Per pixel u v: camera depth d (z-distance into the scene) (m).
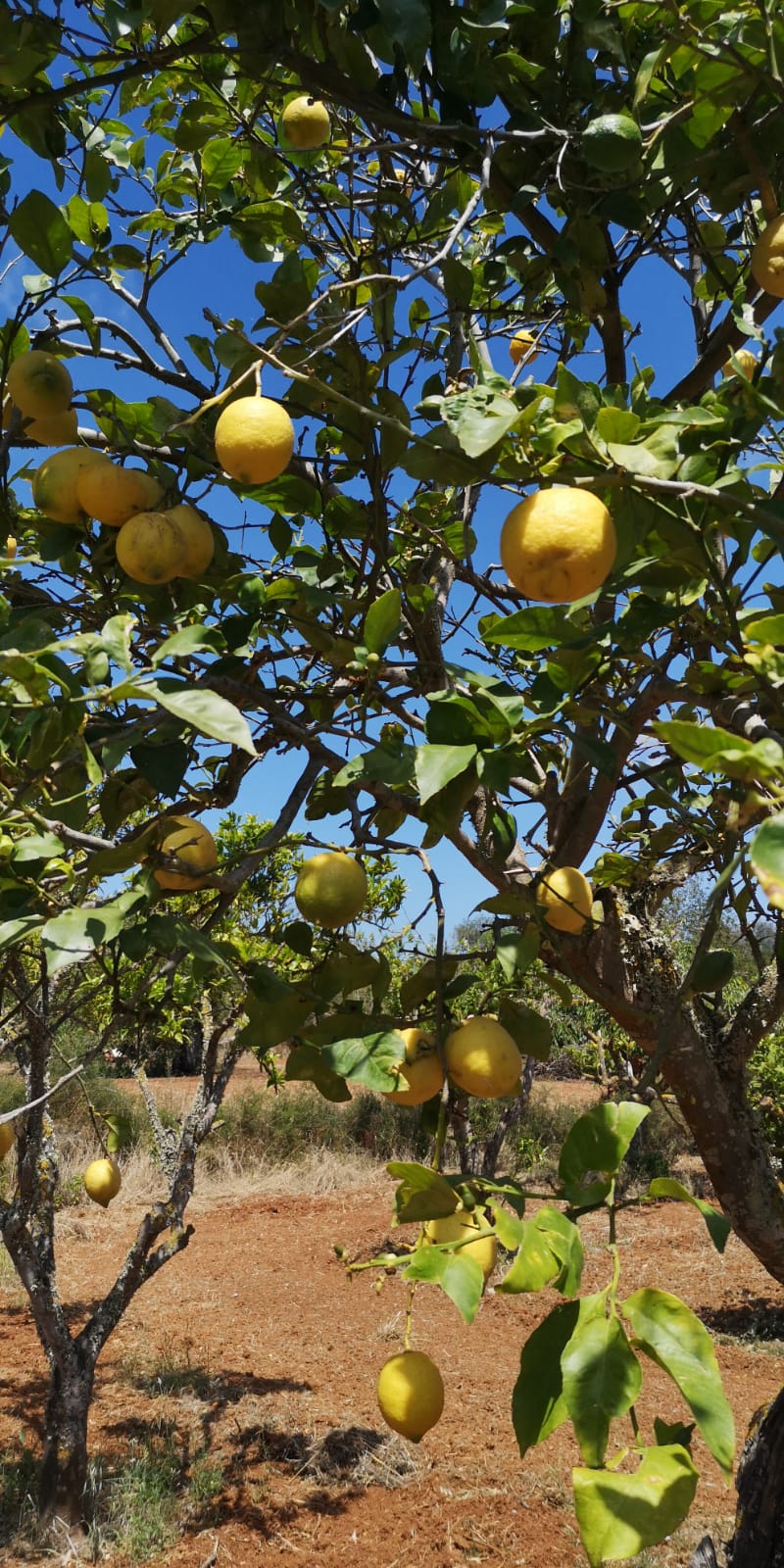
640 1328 1.06
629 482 1.42
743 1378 7.15
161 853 1.64
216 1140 15.21
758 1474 2.65
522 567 1.42
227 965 1.63
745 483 1.44
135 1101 15.54
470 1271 1.12
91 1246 10.95
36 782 1.54
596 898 2.55
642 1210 11.80
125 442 2.10
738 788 1.60
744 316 1.97
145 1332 8.24
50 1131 5.61
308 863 1.81
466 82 2.04
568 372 1.39
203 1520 5.25
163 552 1.75
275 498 2.25
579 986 1.85
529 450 1.47
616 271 2.45
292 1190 13.88
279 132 2.99
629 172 2.10
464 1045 1.64
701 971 2.15
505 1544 5.00
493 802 1.70
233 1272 10.03
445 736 1.52
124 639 1.53
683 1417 6.61
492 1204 1.21
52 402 1.86
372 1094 17.22
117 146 3.12
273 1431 6.30
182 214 2.98
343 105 2.04
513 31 2.12
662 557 1.58
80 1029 14.16
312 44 2.15
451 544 2.41
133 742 1.64
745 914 2.17
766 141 1.97
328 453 2.60
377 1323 8.56
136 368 2.42
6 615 1.69
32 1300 5.31
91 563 2.02
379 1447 6.11
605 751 1.55
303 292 2.01
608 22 1.87
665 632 2.11
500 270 2.64
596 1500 0.96
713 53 1.68
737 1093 2.53
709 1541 3.07
